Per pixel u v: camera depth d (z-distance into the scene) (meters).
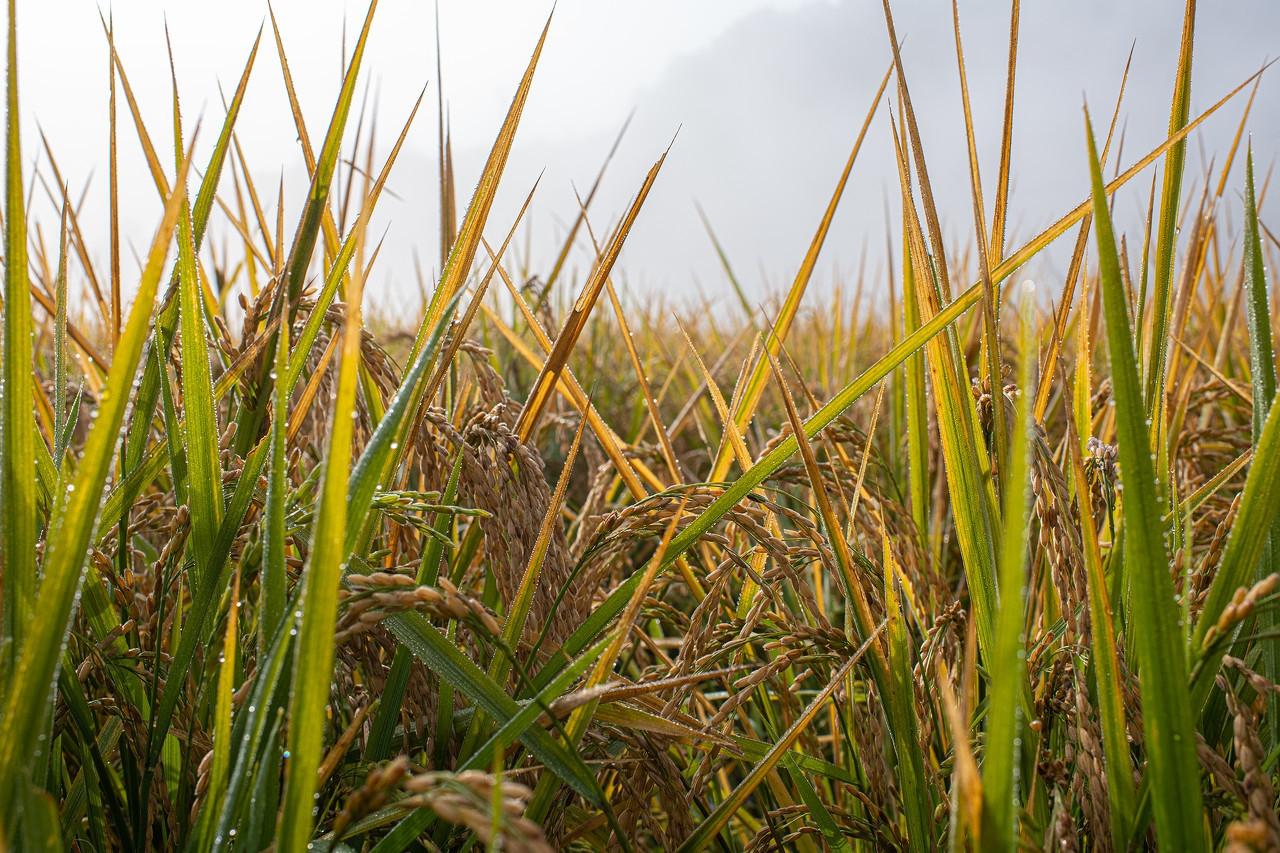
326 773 1.08
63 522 0.77
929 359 1.38
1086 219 1.45
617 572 2.19
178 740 1.25
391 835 1.03
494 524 1.35
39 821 0.71
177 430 1.33
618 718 1.22
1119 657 1.19
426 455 1.52
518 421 1.47
